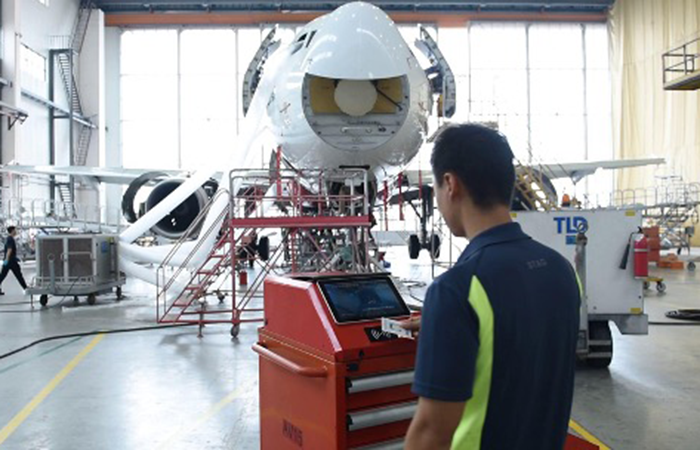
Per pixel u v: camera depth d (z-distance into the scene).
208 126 37.75
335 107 9.04
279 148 10.91
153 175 15.83
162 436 5.08
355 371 3.06
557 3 37.34
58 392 6.43
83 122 34.34
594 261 7.07
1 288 17.34
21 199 26.31
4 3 27.38
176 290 12.94
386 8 37.53
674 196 29.70
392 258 29.70
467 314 1.81
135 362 7.78
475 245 1.96
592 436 4.93
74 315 11.82
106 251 13.41
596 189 38.56
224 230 11.25
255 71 12.02
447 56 38.09
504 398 1.83
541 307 1.89
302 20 37.16
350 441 3.10
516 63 38.25
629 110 36.66
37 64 31.16
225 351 8.41
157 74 37.59
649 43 35.00
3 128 27.31
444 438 1.77
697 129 30.98
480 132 2.06
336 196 9.73
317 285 3.36
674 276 18.50
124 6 36.78
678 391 6.23
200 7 37.06
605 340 7.08
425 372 1.78
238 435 5.09
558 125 38.44
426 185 12.28
